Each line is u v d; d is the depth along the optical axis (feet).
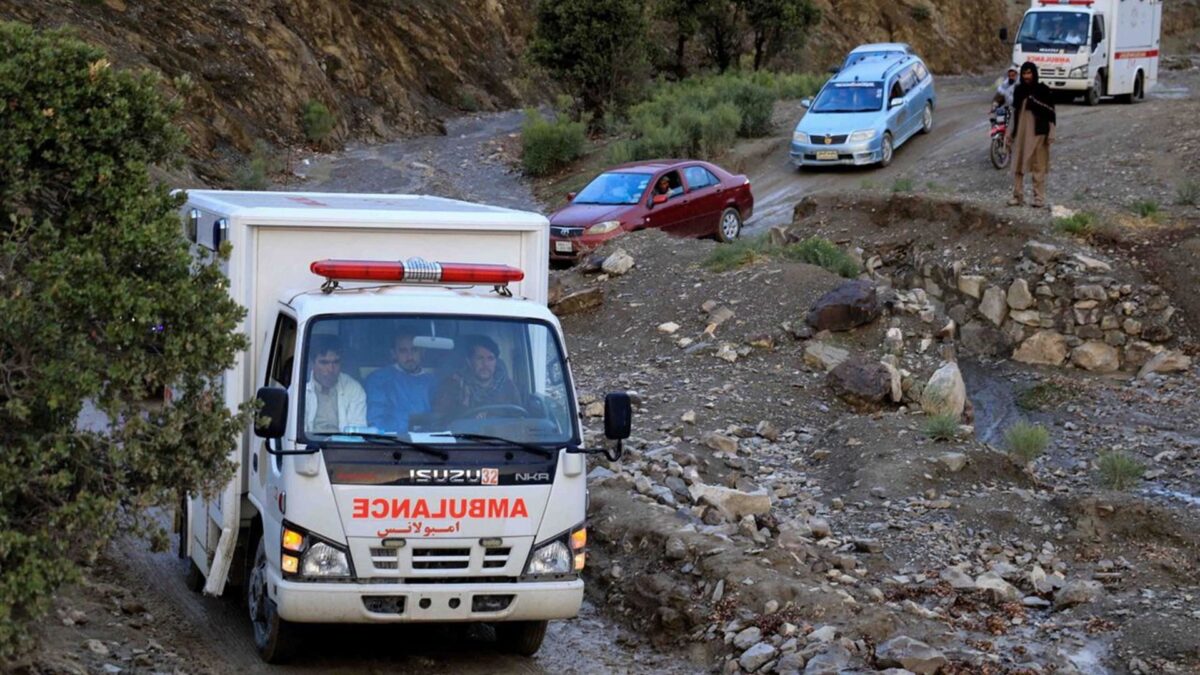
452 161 126.82
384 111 144.46
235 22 129.80
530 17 182.19
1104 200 70.03
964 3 234.58
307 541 23.06
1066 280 55.06
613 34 132.57
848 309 53.62
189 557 30.48
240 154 114.01
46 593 19.19
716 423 44.60
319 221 25.90
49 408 18.40
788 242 69.72
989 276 57.62
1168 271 55.21
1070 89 106.22
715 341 54.34
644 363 53.21
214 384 21.47
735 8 165.68
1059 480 40.27
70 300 18.28
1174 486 39.24
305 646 26.55
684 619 28.53
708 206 77.56
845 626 26.45
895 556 32.48
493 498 23.66
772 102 119.96
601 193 75.97
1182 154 80.84
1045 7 107.76
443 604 23.52
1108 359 52.90
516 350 25.05
